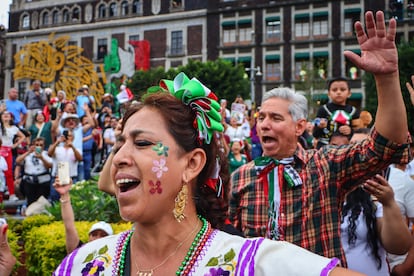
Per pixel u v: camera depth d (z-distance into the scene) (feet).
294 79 128.26
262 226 9.16
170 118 4.75
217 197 5.40
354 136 12.77
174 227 4.76
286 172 8.96
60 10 153.48
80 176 30.76
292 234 8.75
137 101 5.12
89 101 47.29
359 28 6.11
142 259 4.81
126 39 145.28
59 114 32.09
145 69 139.95
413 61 81.00
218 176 5.36
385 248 9.53
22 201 27.48
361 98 119.96
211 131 4.99
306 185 8.86
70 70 133.90
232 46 133.69
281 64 129.70
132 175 4.57
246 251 4.53
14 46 157.28
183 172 4.78
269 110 9.37
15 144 31.17
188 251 4.69
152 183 4.55
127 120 4.98
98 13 149.79
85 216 18.37
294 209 8.87
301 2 128.06
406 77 81.15
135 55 140.36
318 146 19.04
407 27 114.52
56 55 135.03
